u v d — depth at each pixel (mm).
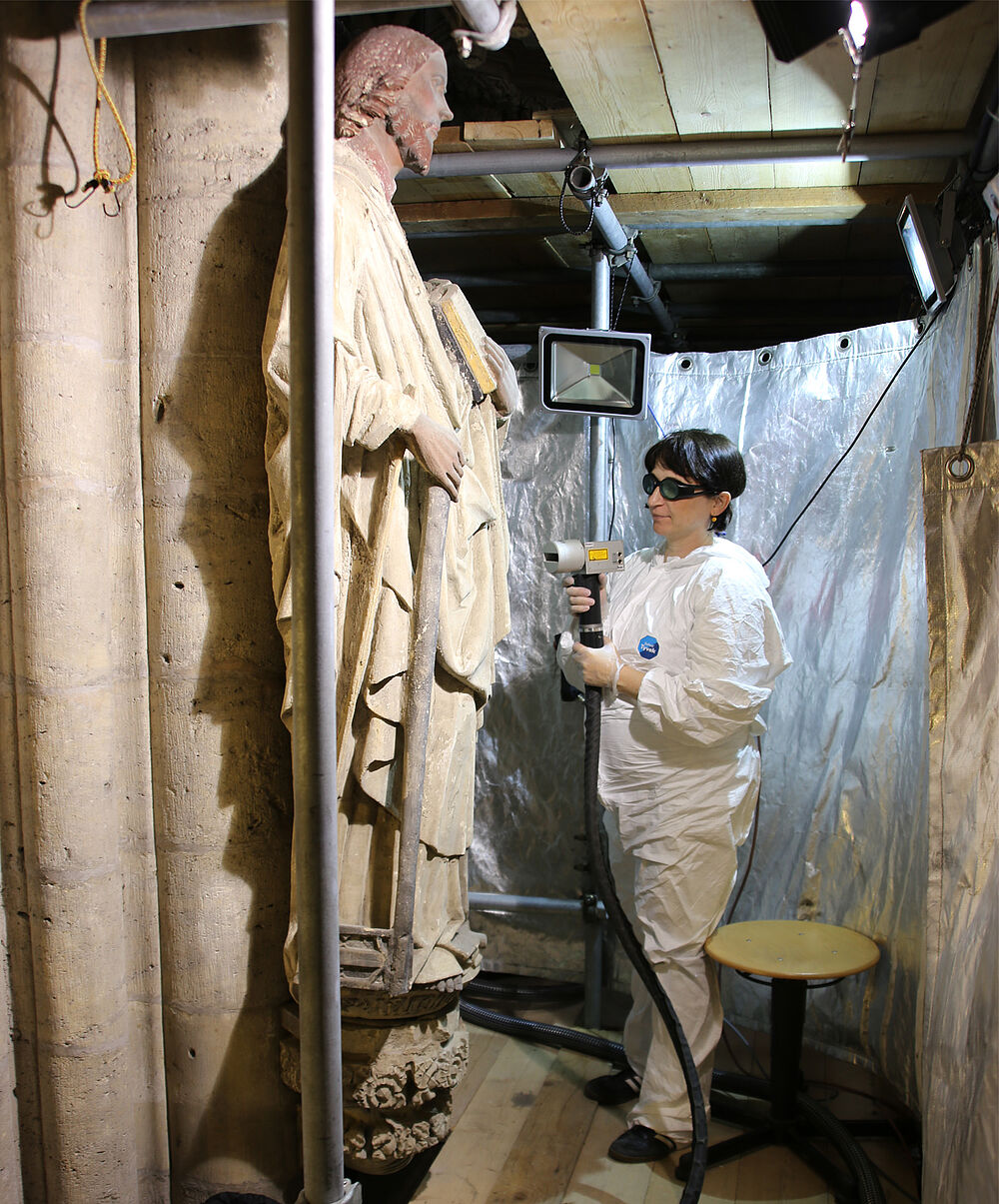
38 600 1652
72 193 1637
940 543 1662
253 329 1742
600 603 2209
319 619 1211
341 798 1688
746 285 3285
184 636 1744
